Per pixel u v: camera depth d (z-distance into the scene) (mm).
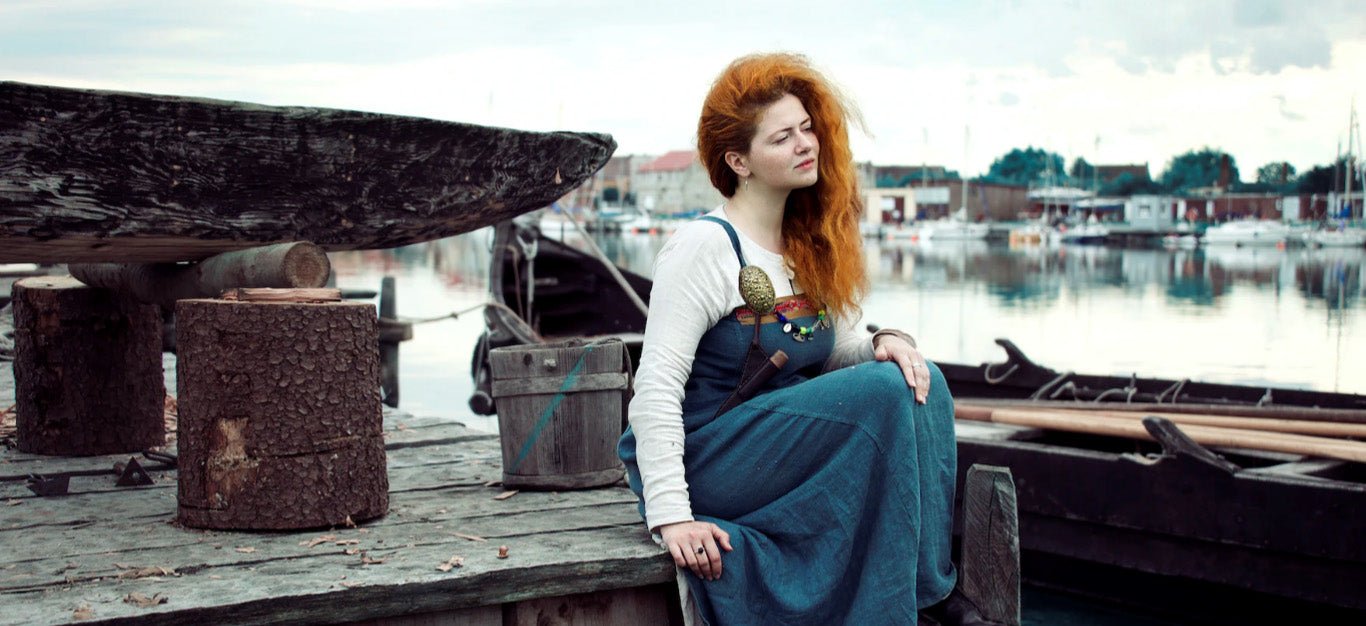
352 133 2975
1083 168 121562
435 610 2412
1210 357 16016
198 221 2805
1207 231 72812
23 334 3764
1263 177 106625
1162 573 5051
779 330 2615
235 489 2734
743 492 2551
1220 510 4836
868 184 105500
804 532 2510
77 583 2367
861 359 2775
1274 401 6719
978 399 6793
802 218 2693
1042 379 7406
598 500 3109
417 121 3051
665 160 107750
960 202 100750
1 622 2135
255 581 2369
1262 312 24016
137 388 3826
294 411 2738
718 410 2600
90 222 2668
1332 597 4578
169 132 2746
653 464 2518
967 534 2812
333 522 2783
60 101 2602
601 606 2602
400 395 12000
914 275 39562
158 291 3369
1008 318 22703
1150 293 30281
